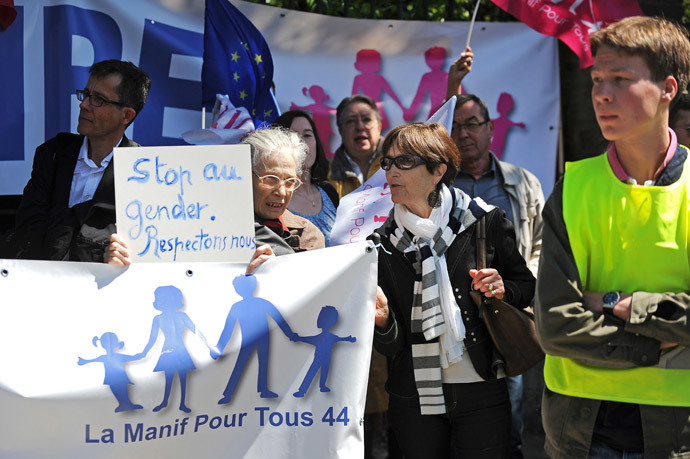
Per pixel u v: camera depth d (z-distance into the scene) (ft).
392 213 12.10
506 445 11.77
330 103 18.24
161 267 9.24
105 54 16.03
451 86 16.46
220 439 9.28
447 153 11.72
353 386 9.73
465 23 18.85
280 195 11.01
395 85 18.58
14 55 15.47
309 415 9.59
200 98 17.03
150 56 16.56
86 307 8.91
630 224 9.13
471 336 11.53
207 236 9.44
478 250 11.71
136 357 8.98
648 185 9.18
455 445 11.84
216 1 16.39
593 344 9.02
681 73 9.07
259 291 9.52
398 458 15.34
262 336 9.46
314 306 9.66
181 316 9.21
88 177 12.39
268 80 16.96
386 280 11.82
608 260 9.30
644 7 19.08
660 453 9.04
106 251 9.34
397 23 18.60
